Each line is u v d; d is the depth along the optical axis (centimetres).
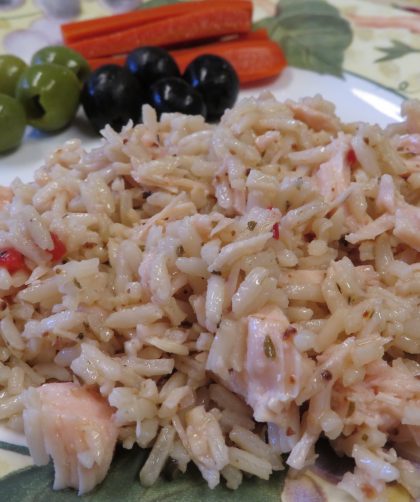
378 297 12
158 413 12
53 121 20
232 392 12
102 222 13
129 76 20
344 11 25
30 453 11
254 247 12
